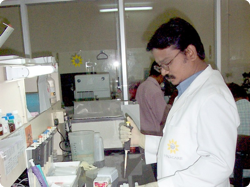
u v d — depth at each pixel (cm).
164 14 291
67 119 168
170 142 96
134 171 130
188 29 88
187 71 94
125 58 228
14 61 106
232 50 283
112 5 294
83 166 134
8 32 100
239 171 152
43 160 110
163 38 87
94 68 307
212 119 80
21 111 105
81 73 307
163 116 212
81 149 145
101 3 295
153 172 128
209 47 292
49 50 305
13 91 102
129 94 280
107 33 301
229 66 286
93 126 160
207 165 79
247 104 206
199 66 96
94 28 301
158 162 107
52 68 111
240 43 281
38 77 131
